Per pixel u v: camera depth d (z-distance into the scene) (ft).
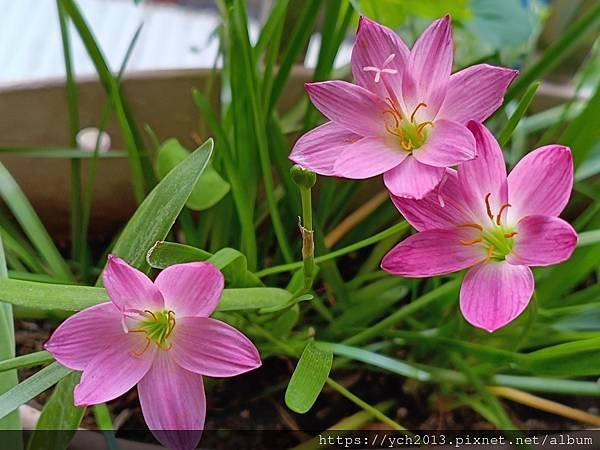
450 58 0.71
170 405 0.71
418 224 0.71
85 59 1.80
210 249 1.18
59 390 0.81
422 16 1.24
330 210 1.20
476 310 0.70
